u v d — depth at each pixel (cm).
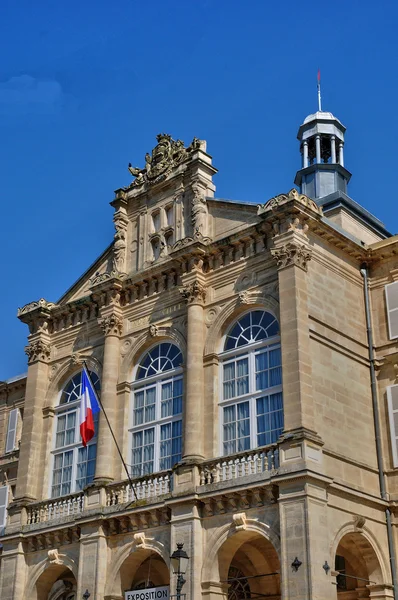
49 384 3991
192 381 3272
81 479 3684
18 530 3622
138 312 3712
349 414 3094
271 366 3145
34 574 3528
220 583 2895
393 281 3400
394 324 3312
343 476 2931
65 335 4016
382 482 3102
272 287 3194
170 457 3356
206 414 3238
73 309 3988
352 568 3111
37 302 4119
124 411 3578
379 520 3020
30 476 3800
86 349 3884
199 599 2872
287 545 2670
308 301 3089
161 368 3562
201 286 3428
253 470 2914
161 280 3659
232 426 3183
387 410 3209
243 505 2883
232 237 3356
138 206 3997
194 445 3155
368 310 3400
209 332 3359
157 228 3878
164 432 3425
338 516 2825
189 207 3719
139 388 3616
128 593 3089
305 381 2909
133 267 3875
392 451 3138
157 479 3219
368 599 3003
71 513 3497
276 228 3188
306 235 3195
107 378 3641
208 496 2953
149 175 3972
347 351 3209
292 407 2873
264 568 3284
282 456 2808
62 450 3828
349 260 3422
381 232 4138
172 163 3881
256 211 3425
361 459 3069
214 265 3453
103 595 3198
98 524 3294
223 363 3312
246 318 3303
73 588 3841
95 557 3250
